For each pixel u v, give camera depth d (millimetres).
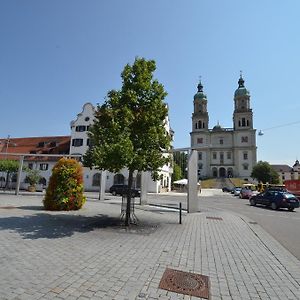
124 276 5406
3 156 54406
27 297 4262
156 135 10898
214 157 101500
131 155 9883
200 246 8281
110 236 8984
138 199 27984
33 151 56688
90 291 4625
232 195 50031
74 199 15539
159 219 13594
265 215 18688
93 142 11000
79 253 6797
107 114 10711
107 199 26938
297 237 10711
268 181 82625
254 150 96688
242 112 99812
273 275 6020
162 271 5852
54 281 4949
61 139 58781
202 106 106500
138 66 11477
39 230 9297
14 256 6254
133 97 10961
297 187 35938
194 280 5461
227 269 6277
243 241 9367
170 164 12438
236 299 4727
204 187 81938
